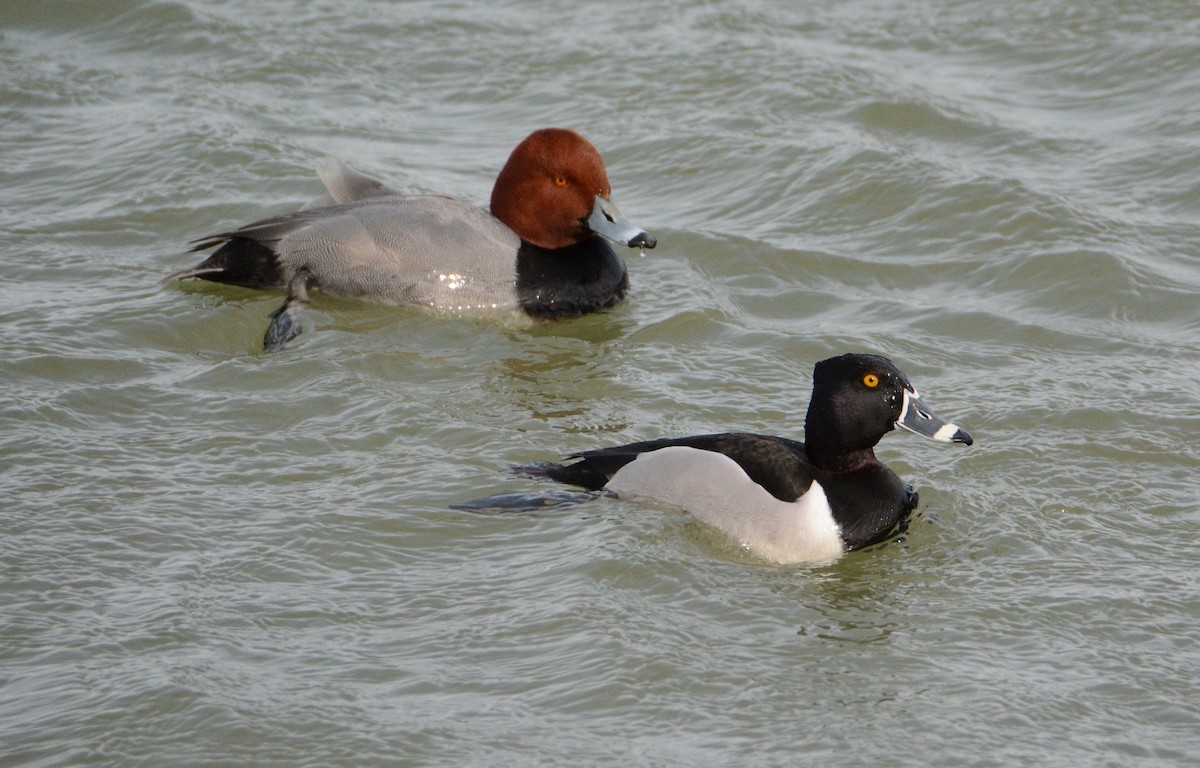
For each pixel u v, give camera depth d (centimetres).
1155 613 938
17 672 843
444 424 1178
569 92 1891
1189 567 994
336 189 1488
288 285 1423
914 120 1788
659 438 1166
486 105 1872
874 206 1619
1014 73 1916
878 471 1057
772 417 1215
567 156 1436
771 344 1357
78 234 1524
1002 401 1239
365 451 1132
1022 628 925
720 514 1023
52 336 1290
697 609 936
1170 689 859
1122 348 1346
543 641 890
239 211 1580
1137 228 1551
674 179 1709
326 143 1744
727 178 1698
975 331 1386
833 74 1878
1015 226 1554
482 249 1413
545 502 1048
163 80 1888
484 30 2052
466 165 1711
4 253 1467
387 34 2036
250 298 1408
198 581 941
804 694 851
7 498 1029
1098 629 922
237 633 887
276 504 1042
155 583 937
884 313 1424
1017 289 1466
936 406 1237
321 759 780
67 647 866
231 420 1172
